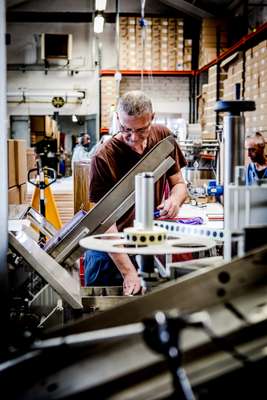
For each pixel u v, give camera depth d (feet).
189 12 33.68
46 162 33.32
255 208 3.05
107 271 7.48
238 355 2.32
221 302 2.65
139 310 2.63
